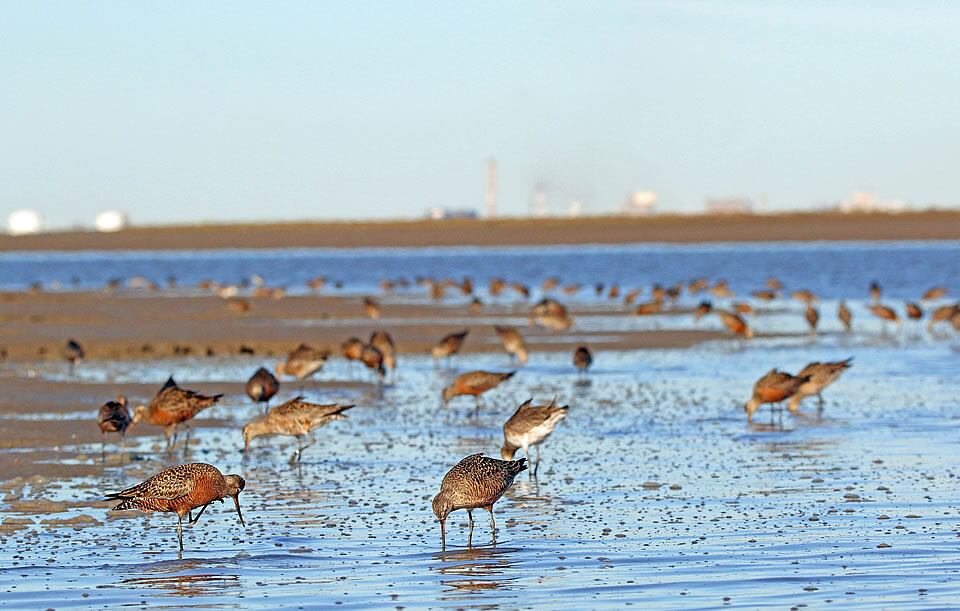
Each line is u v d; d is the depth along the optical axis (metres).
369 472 18.89
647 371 31.30
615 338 39.56
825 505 16.34
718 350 36.28
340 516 16.14
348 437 22.03
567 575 13.41
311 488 17.81
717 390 27.56
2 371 31.42
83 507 16.56
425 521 15.87
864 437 21.42
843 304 43.25
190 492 14.80
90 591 12.87
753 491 17.27
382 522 15.83
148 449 20.81
